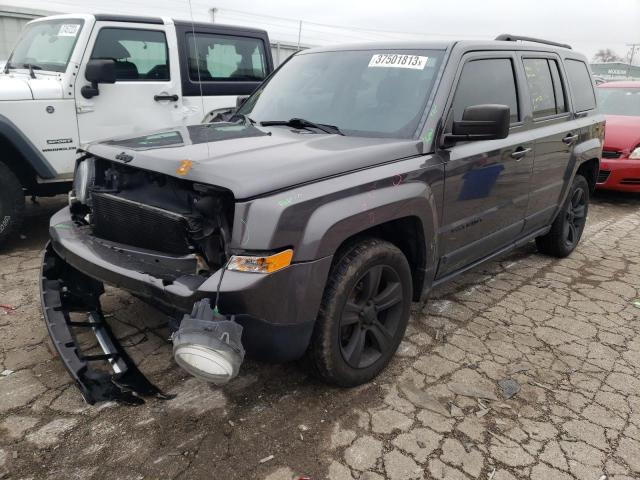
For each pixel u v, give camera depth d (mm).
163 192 2654
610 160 7836
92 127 5277
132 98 5535
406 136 3051
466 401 2865
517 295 4324
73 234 2924
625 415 2818
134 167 2650
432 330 3643
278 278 2283
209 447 2420
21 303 3721
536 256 5344
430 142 3029
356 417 2682
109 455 2340
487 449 2510
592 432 2668
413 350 3363
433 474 2340
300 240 2334
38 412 2596
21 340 3238
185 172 2410
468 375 3117
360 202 2555
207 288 2230
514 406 2848
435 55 3336
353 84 3465
